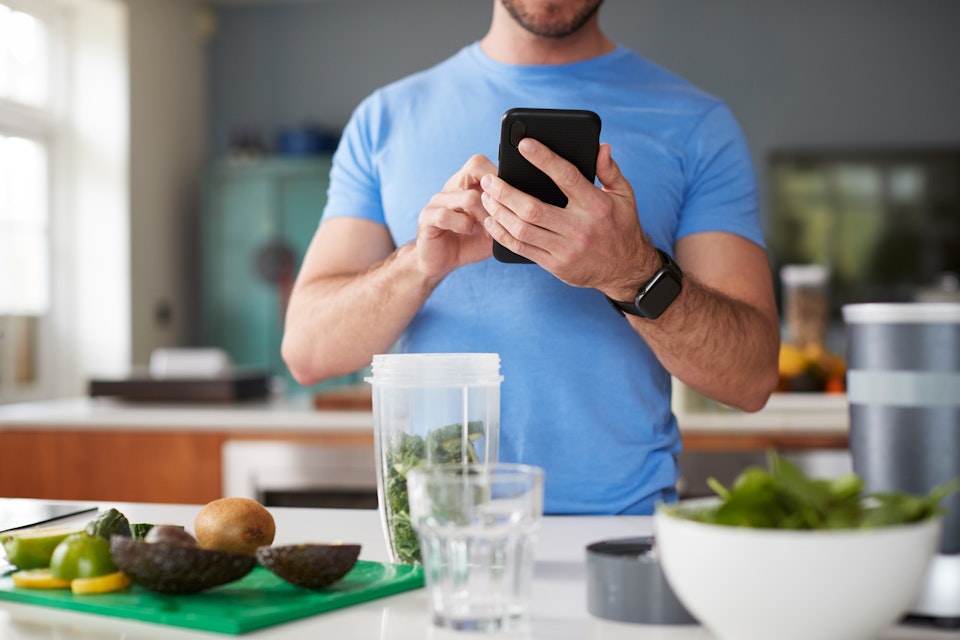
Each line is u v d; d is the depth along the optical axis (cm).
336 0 618
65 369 543
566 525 118
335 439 297
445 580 77
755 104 585
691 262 145
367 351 140
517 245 111
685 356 129
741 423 272
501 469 80
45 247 532
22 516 120
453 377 94
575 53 152
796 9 582
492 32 157
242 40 629
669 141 146
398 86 156
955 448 76
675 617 77
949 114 575
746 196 148
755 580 60
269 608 79
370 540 109
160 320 571
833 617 60
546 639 75
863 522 64
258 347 577
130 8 549
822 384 298
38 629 78
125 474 309
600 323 137
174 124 589
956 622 74
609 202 108
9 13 507
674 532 64
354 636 75
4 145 506
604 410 136
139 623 79
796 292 310
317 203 572
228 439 304
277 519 122
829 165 578
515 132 107
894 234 574
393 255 136
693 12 586
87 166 546
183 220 598
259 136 607
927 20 575
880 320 78
